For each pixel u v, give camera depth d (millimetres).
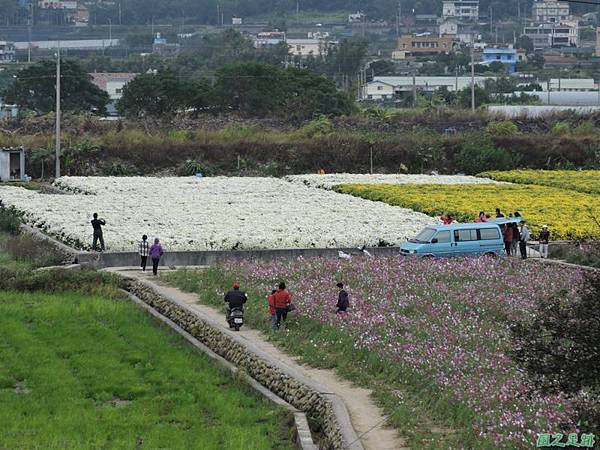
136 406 79500
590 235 152625
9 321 105812
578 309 57719
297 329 96125
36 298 119062
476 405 69312
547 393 58594
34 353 94000
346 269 121688
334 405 73125
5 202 183750
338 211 176000
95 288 123438
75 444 70062
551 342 59531
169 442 70625
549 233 153375
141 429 74250
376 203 187000
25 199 187125
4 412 77188
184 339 100812
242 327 99562
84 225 156250
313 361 86000
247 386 84250
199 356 94688
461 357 80312
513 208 176250
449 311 99188
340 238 148375
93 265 135125
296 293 107688
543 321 60688
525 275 118812
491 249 142375
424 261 128375
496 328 92938
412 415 70312
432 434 66562
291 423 74688
